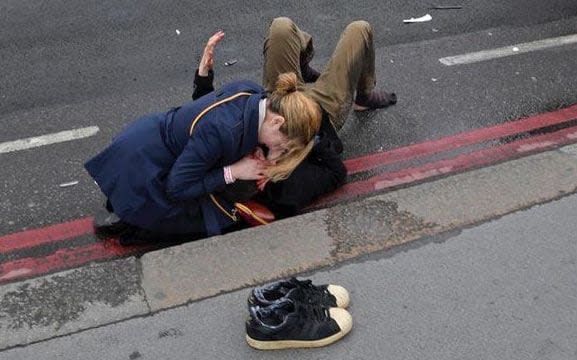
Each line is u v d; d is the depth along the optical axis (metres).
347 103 4.12
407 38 5.91
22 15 6.27
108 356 2.81
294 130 3.21
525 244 3.35
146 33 5.98
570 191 3.67
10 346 2.84
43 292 3.07
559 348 2.86
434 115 4.87
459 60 5.58
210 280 3.14
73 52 5.71
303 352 2.85
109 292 3.08
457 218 3.49
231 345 2.87
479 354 2.83
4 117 4.88
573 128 4.72
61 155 4.48
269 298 2.89
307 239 3.37
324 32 6.01
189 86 5.27
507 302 3.05
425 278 3.18
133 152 3.38
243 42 5.85
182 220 3.55
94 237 3.80
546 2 6.59
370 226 3.44
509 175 3.78
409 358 2.82
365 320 2.97
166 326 2.94
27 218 3.95
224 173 3.34
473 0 6.61
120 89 5.23
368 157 4.43
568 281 3.15
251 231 3.40
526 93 5.14
